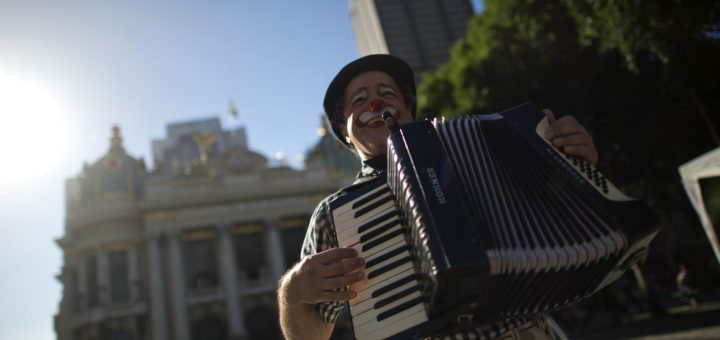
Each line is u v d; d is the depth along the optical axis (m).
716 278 21.39
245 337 43.34
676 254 29.19
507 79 16.83
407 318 1.53
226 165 48.66
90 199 48.62
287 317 1.77
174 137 88.81
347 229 1.77
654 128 16.80
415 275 1.56
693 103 15.95
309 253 1.92
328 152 55.56
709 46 11.98
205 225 46.44
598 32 13.12
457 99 19.70
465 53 20.28
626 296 20.59
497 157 1.66
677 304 21.03
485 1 18.53
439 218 1.39
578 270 1.53
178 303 43.59
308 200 48.78
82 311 45.66
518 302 1.57
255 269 46.94
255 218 47.31
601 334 15.91
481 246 1.35
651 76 15.53
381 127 2.16
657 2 10.99
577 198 1.56
